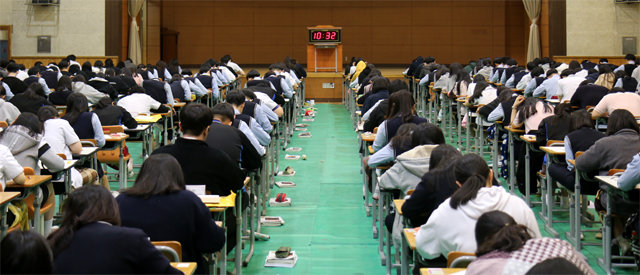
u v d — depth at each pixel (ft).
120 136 23.24
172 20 85.35
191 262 10.85
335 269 17.22
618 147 16.52
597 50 65.31
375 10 85.30
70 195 9.11
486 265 7.62
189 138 13.57
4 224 13.25
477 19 84.79
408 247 13.17
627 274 16.42
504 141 26.37
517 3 84.23
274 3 85.76
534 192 23.79
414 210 12.46
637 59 46.21
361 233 20.63
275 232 20.75
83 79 32.89
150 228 10.76
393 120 18.75
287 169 29.58
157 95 32.32
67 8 64.34
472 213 10.29
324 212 23.25
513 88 42.01
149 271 8.99
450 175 12.20
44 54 64.34
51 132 19.33
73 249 8.71
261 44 86.07
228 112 17.30
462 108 34.78
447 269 9.61
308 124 46.14
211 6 85.46
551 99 35.22
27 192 15.33
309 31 59.72
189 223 10.91
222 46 86.02
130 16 66.18
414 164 15.07
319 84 59.26
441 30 85.15
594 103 28.09
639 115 25.05
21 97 27.78
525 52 82.89
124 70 43.11
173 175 11.13
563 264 6.88
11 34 63.93
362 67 46.57
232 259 17.30
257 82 33.27
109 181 27.68
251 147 17.06
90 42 64.54
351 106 48.49
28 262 7.41
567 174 19.04
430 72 45.57
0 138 16.89
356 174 29.78
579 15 65.21
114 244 8.76
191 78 38.60
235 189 13.88
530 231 8.61
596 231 19.86
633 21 64.85
